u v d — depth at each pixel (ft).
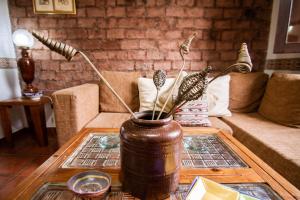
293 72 5.68
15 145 6.53
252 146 4.04
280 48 6.23
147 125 1.79
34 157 5.75
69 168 2.32
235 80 6.17
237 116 5.68
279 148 3.51
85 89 5.29
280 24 6.22
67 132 4.81
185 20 6.81
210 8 6.75
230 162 2.54
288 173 3.11
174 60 7.06
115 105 6.11
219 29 6.88
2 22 6.52
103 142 3.10
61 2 6.65
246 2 6.70
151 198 1.85
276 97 5.24
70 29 6.87
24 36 6.21
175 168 1.86
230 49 7.00
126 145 1.81
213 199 1.83
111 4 6.70
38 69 7.13
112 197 1.86
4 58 6.62
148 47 6.98
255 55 7.06
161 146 1.72
